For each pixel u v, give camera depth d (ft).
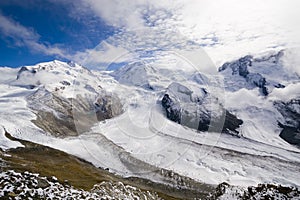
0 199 33.42
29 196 35.60
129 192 35.32
